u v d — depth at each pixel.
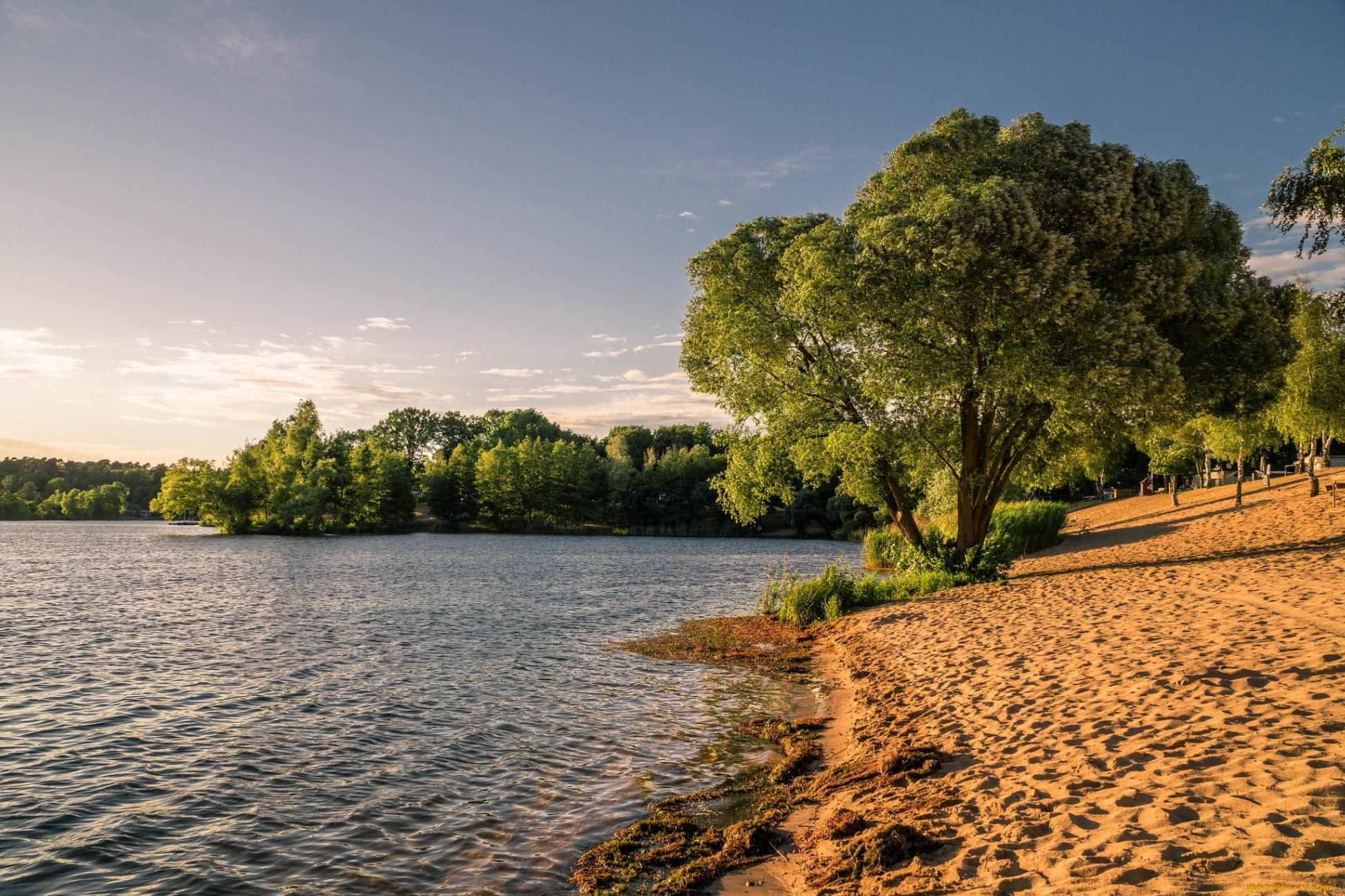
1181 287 21.00
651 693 14.84
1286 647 10.62
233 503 105.62
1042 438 27.17
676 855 7.57
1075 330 21.09
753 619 25.06
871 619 20.39
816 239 23.67
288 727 12.55
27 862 7.70
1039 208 21.72
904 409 24.59
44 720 13.02
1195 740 7.63
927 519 43.78
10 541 89.31
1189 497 51.81
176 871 7.49
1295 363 30.45
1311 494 32.88
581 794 9.48
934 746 9.35
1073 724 9.04
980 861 5.95
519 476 119.81
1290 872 4.69
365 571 47.53
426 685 15.58
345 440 145.38
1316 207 15.82
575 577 43.06
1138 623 14.21
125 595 33.25
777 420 25.86
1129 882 5.00
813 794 8.95
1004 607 18.70
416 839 8.21
